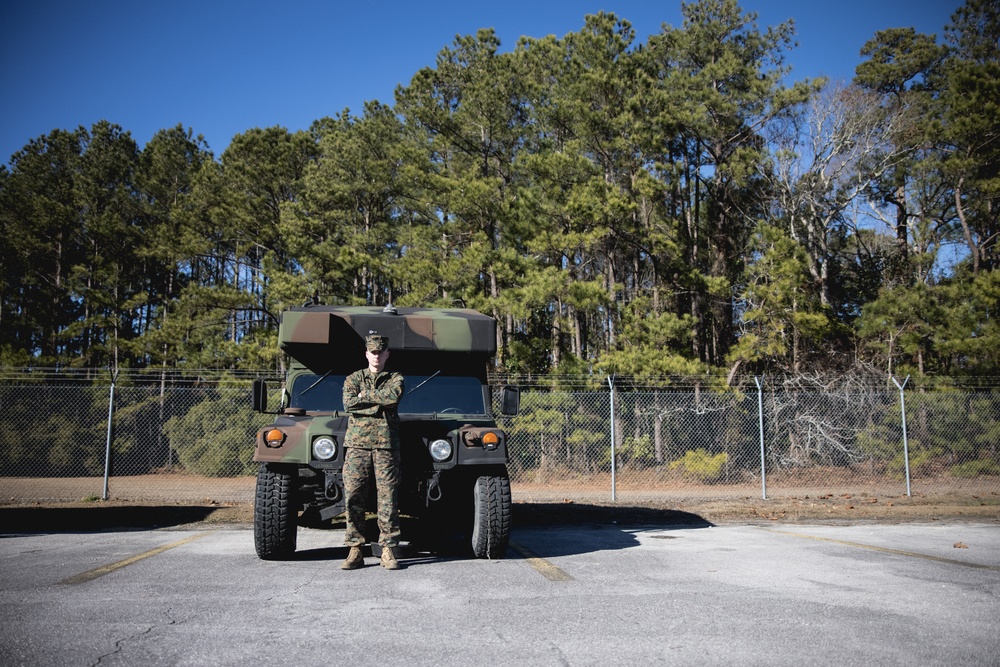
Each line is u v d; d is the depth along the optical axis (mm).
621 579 5961
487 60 29266
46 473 25750
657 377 21484
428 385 7926
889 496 15227
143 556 7207
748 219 32812
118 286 40469
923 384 21109
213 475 23047
